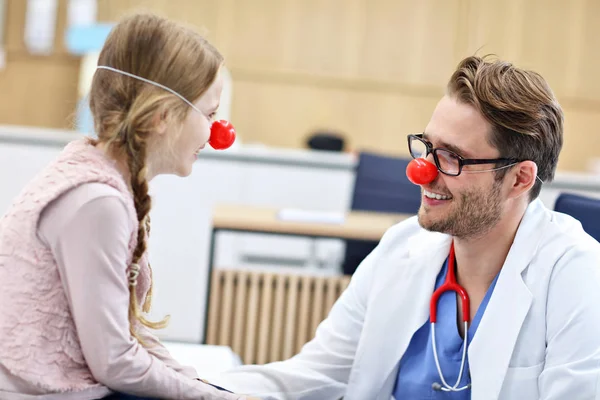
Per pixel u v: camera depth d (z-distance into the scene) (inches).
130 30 50.5
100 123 50.6
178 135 50.7
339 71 267.6
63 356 48.6
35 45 263.7
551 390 55.7
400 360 63.6
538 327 57.5
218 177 153.4
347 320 67.1
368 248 127.3
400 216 129.5
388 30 267.3
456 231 58.1
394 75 268.4
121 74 50.1
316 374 65.7
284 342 108.8
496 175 56.8
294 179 157.3
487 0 266.7
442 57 268.2
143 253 52.2
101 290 47.4
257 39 266.2
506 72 57.2
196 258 152.0
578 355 55.3
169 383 50.4
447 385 60.1
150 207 50.6
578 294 56.4
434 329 61.9
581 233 60.5
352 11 266.7
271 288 108.0
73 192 47.8
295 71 266.8
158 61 49.7
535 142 57.1
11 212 49.2
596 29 268.1
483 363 57.8
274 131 267.7
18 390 48.0
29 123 265.4
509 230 59.6
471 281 61.3
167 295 150.9
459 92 57.2
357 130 268.5
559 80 269.6
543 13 267.3
